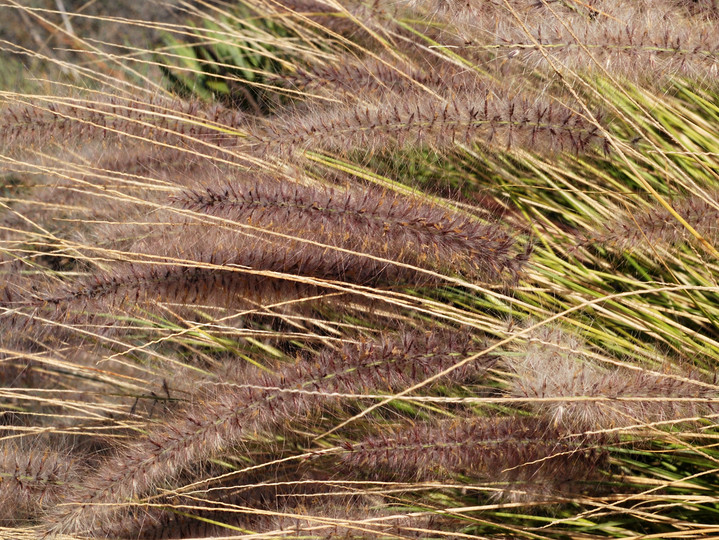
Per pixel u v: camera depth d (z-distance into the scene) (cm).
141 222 132
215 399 131
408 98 132
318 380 126
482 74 133
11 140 133
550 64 126
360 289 131
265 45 149
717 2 130
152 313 135
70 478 131
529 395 124
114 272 129
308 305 134
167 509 131
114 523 131
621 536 130
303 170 135
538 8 130
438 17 135
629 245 130
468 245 127
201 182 130
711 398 123
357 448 125
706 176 134
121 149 136
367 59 136
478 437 125
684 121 136
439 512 128
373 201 127
